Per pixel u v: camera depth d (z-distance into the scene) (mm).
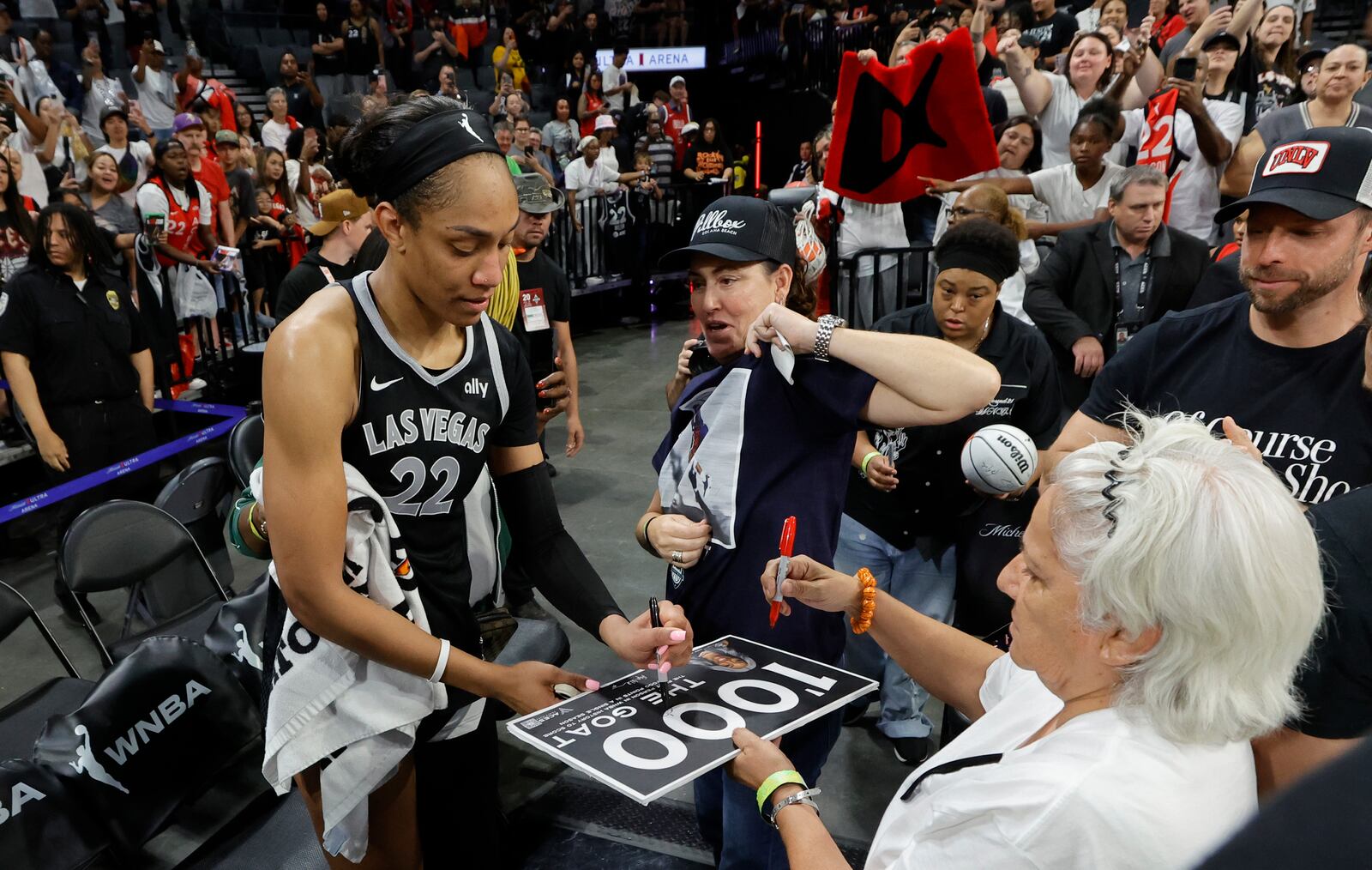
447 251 1343
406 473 1520
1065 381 3770
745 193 11344
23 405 4359
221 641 2678
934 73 3920
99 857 2244
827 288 5512
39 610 4258
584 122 12016
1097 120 4504
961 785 1056
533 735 1376
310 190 8156
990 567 2711
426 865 1853
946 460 2744
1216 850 238
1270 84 6109
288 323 1381
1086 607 1000
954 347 1534
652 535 1774
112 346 4590
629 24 15562
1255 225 1704
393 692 1521
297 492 1360
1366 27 6309
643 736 1374
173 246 6414
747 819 1764
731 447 1701
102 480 4512
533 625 3170
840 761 3068
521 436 1767
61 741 2143
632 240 10023
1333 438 1716
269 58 12883
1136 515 956
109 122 7215
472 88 13773
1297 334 1743
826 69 13938
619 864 2623
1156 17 8469
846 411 1573
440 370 1509
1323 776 241
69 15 11016
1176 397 1920
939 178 4109
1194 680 951
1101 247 3682
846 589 1559
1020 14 8461
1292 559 935
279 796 2600
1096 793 950
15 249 5223
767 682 1522
